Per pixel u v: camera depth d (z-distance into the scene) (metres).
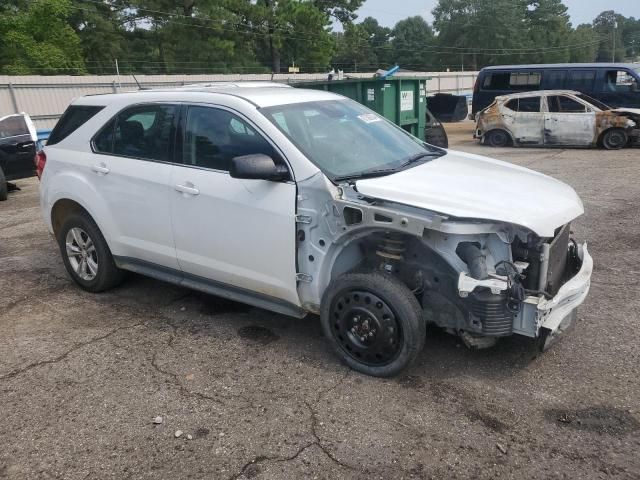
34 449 3.06
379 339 3.54
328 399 3.45
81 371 3.84
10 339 4.34
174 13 53.62
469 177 3.84
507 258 3.37
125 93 4.89
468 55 96.38
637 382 3.54
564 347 4.00
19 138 10.95
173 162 4.32
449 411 3.30
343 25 82.75
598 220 7.32
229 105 4.08
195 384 3.65
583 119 14.93
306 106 4.31
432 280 3.51
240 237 3.97
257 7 58.44
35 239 7.19
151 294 5.19
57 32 46.44
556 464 2.86
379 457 2.94
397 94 12.96
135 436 3.15
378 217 3.40
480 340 3.54
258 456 2.97
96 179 4.80
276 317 4.64
